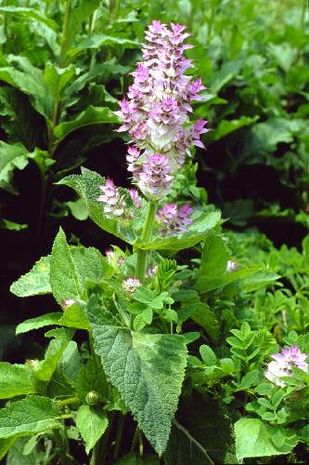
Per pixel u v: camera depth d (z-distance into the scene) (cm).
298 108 194
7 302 144
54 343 120
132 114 110
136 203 117
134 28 157
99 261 121
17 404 115
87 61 152
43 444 128
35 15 139
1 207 143
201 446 120
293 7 264
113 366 109
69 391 122
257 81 186
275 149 179
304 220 175
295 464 124
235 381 120
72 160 146
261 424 114
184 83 109
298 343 120
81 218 142
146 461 120
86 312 111
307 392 113
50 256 122
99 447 122
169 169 110
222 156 180
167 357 111
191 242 113
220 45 186
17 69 146
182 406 122
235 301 133
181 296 119
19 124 145
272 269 149
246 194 184
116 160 152
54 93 142
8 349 137
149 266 124
